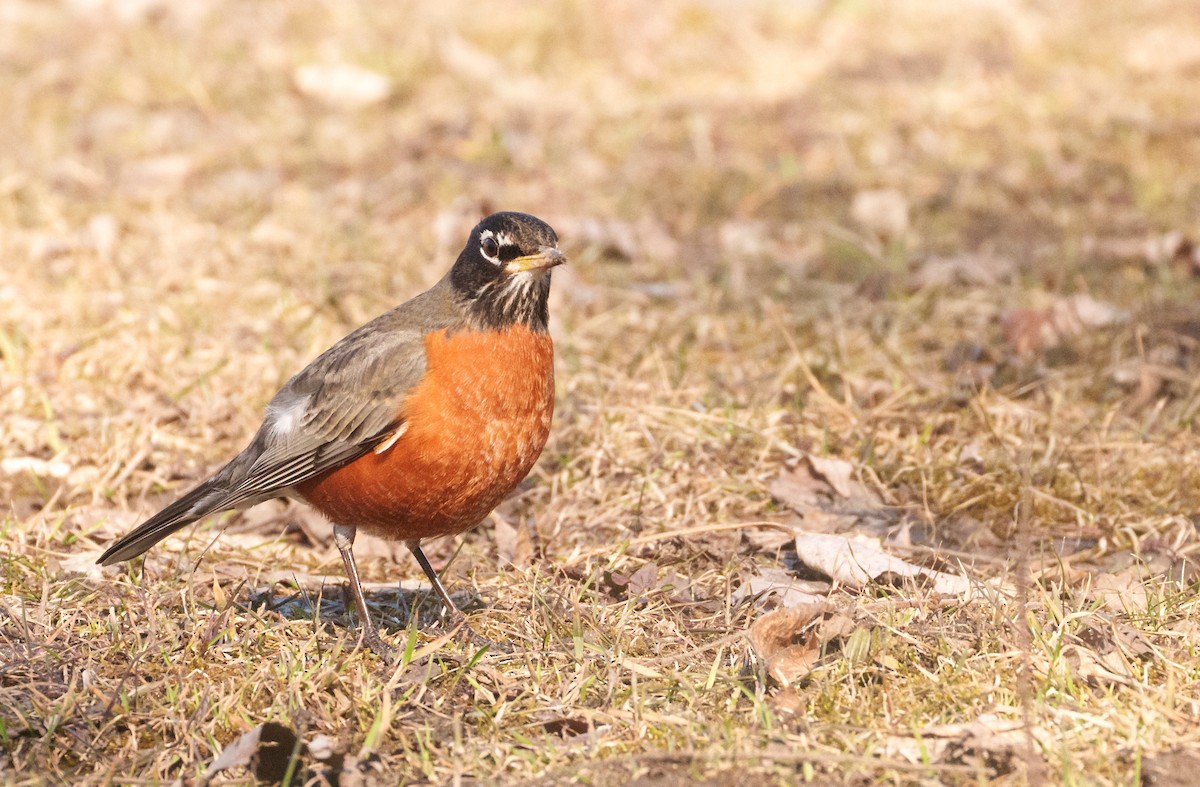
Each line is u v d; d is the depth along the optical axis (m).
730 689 7.53
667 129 18.50
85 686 7.61
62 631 8.22
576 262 14.96
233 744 7.03
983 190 16.50
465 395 8.27
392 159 17.64
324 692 7.57
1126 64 20.17
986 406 11.45
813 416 11.58
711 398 11.77
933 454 10.87
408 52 20.47
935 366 12.64
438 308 8.48
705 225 16.09
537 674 7.78
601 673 7.80
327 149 17.92
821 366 12.35
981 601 8.38
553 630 8.40
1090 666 7.51
